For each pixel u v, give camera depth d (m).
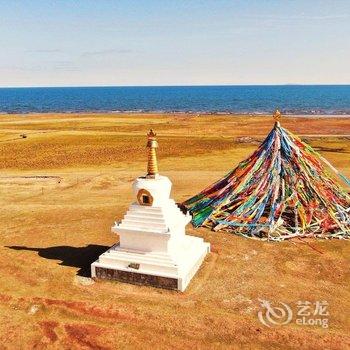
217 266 17.97
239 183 23.83
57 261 18.73
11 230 22.80
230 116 87.94
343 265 18.17
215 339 13.13
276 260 18.62
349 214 22.83
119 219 24.27
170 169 37.31
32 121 77.88
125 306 14.91
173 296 15.57
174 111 114.94
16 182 33.47
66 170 38.03
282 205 22.47
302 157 23.66
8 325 14.02
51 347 12.93
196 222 22.94
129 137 55.69
